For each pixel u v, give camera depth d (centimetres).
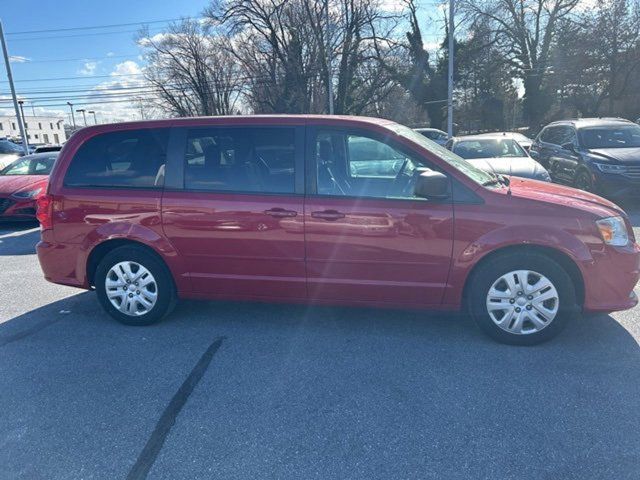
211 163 395
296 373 337
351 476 237
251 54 3731
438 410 288
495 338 369
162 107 4778
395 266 369
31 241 812
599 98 3325
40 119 9088
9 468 249
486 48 3600
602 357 345
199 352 373
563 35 3303
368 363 348
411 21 3541
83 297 513
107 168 415
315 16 3253
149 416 291
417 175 368
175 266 406
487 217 350
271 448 259
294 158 379
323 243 373
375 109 3869
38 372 348
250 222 382
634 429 265
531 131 3734
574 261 345
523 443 257
